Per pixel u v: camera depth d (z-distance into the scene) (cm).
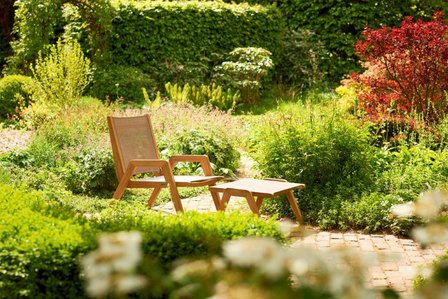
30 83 1287
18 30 1553
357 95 1088
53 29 1551
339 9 1738
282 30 1714
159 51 1580
